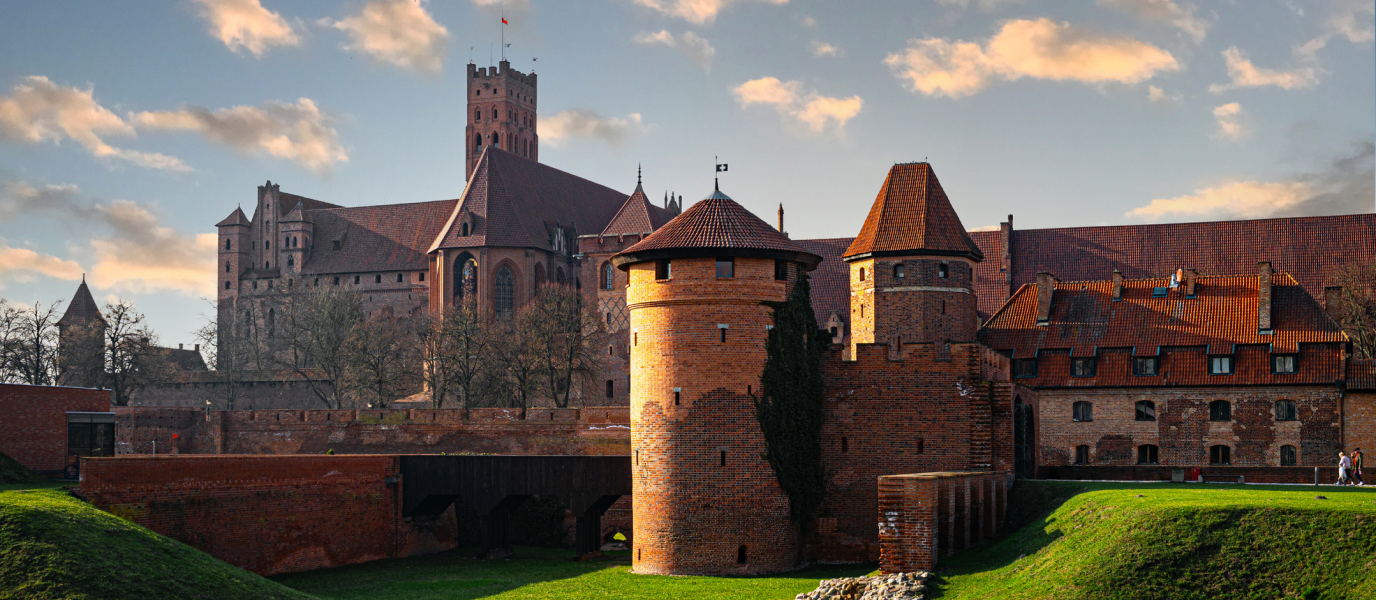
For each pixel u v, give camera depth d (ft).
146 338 436.35
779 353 195.21
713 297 192.75
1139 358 265.95
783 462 194.08
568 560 229.25
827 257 429.79
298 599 157.07
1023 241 394.73
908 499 156.76
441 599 179.83
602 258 476.95
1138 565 130.00
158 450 332.80
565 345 392.47
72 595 134.62
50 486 220.43
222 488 200.13
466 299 496.23
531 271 508.94
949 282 255.70
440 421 309.83
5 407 252.21
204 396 505.25
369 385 417.90
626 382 456.45
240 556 202.39
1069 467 227.40
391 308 612.70
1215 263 374.02
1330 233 369.50
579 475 228.22
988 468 196.03
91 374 428.15
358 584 197.88
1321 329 258.16
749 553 191.42
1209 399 259.19
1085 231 391.65
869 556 198.90
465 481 235.81
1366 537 123.95
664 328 194.70
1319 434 251.39
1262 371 256.52
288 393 491.72
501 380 391.65
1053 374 270.05
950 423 197.77
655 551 193.77
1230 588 124.36
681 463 192.44
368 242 631.15
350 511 225.97
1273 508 131.95
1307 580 122.01
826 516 201.16
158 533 175.52
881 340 256.11
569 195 563.07
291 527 212.43
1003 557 156.04
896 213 260.62
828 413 202.80
